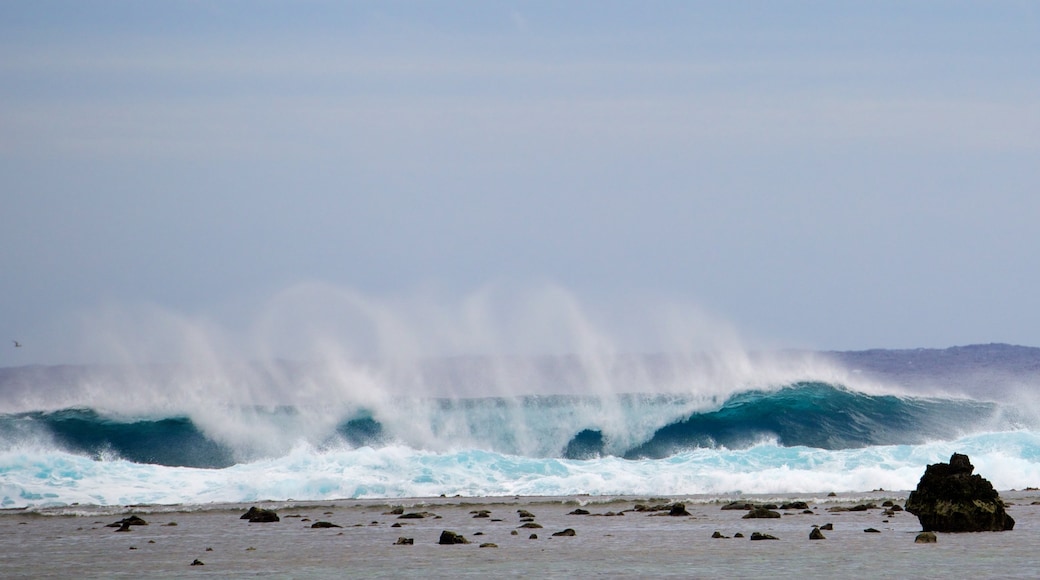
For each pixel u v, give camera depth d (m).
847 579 70.62
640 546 93.19
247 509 144.12
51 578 78.69
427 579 74.31
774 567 77.50
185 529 119.19
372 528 116.56
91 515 140.38
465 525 118.44
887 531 103.56
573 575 75.12
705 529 108.94
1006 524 99.75
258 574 78.69
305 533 112.00
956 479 100.12
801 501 137.88
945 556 81.56
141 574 80.12
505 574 76.25
